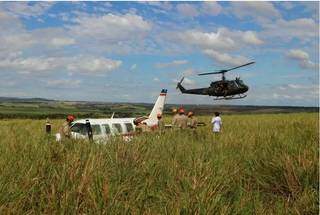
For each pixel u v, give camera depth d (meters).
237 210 6.36
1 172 6.53
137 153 8.66
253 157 9.82
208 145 11.41
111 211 5.74
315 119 28.77
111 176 7.05
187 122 17.12
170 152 9.70
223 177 8.02
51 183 6.41
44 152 8.05
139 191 6.77
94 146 9.07
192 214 5.93
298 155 9.36
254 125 22.94
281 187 8.41
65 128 13.71
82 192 6.09
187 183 6.98
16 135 10.70
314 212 6.89
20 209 5.56
